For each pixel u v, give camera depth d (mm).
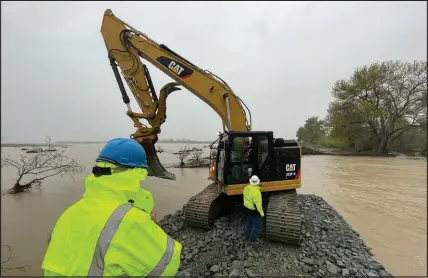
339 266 3893
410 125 27844
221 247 4590
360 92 29078
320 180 12398
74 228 1073
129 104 6336
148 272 1062
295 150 5594
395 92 28094
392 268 4141
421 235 5457
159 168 6434
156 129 6340
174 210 7770
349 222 6309
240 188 5332
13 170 15633
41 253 5102
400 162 20344
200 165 17922
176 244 1213
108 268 982
